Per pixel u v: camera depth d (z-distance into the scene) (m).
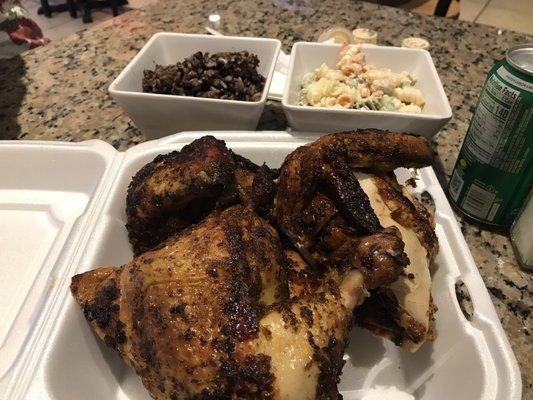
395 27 0.52
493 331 0.21
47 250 0.29
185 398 0.17
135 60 0.35
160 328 0.18
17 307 0.26
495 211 0.28
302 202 0.22
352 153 0.23
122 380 0.22
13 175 0.31
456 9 0.67
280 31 0.51
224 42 0.38
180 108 0.32
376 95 0.33
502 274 0.27
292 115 0.30
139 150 0.29
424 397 0.22
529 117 0.23
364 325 0.23
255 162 0.30
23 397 0.19
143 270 0.19
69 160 0.31
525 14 0.85
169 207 0.24
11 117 0.39
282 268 0.21
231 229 0.20
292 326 0.17
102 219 0.26
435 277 0.24
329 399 0.18
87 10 0.94
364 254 0.20
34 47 0.51
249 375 0.16
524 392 0.21
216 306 0.18
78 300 0.21
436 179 0.29
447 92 0.42
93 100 0.41
